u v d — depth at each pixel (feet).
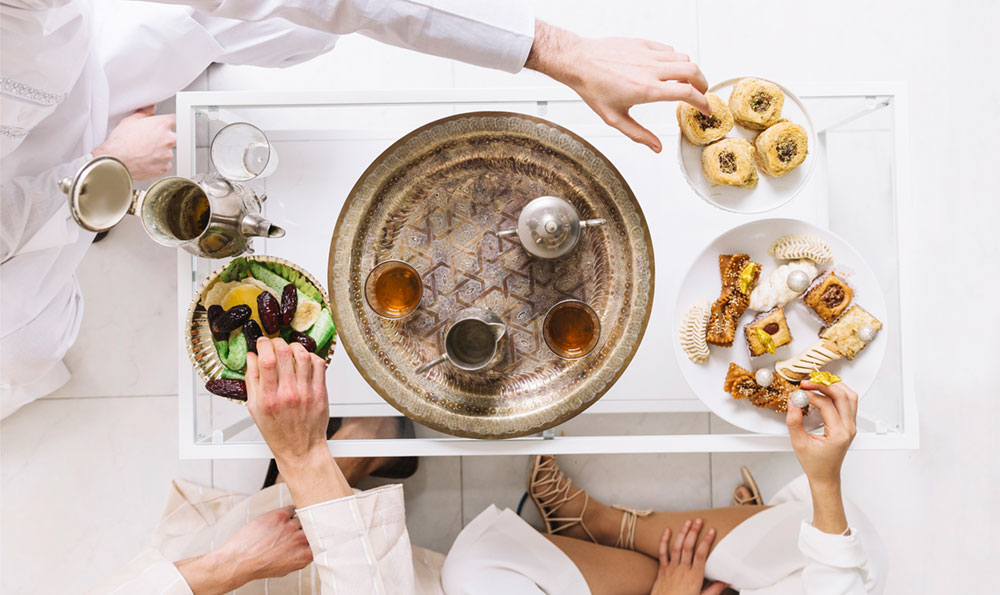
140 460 5.24
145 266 5.22
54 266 3.98
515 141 3.48
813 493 3.45
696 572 4.84
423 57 5.23
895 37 5.18
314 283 3.46
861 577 3.69
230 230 3.18
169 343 5.24
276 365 3.12
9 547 5.21
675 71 2.86
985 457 4.58
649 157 4.02
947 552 4.94
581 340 3.39
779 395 3.43
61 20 2.81
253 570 3.78
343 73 5.22
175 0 2.47
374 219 3.54
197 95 3.54
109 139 4.04
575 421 5.14
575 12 5.23
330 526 3.19
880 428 3.56
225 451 3.51
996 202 4.56
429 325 3.60
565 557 4.67
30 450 5.21
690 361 3.54
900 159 3.55
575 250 3.59
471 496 5.27
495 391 3.52
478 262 3.62
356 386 3.96
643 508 5.24
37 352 4.24
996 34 4.60
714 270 3.55
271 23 4.20
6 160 3.42
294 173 3.96
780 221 3.46
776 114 3.20
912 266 5.19
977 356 4.69
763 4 5.22
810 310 3.53
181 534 4.98
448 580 4.52
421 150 3.46
